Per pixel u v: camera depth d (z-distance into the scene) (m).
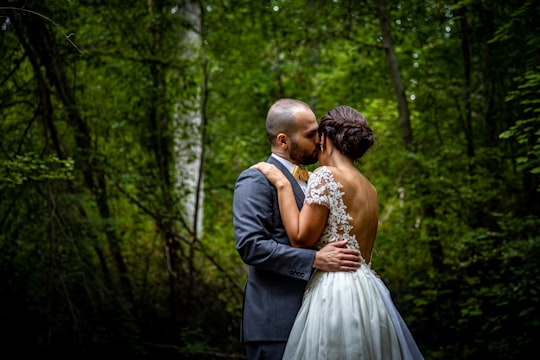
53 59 6.11
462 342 5.99
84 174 6.46
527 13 4.89
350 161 2.71
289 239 2.63
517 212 6.18
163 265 7.48
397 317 2.67
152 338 7.13
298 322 2.56
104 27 6.74
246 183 2.70
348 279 2.55
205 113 7.71
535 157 4.85
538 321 4.82
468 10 6.11
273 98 8.14
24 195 5.86
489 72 6.42
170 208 7.14
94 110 6.73
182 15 7.76
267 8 7.47
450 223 6.51
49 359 5.85
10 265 5.89
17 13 4.34
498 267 5.91
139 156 7.24
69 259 6.08
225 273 7.35
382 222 7.34
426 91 6.81
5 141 5.88
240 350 7.43
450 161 6.65
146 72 6.84
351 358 2.43
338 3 7.02
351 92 8.06
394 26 7.11
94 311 6.09
